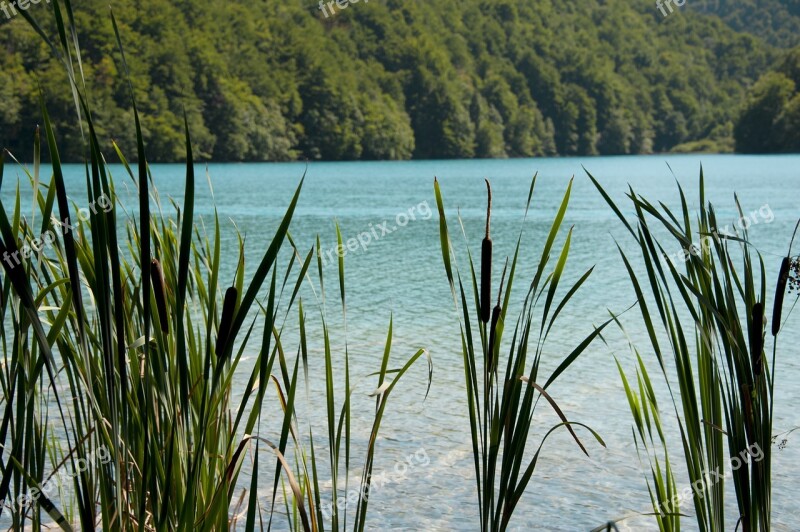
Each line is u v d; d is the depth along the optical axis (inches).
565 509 285.4
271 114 4338.1
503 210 1838.1
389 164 4606.3
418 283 809.5
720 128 6879.9
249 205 1882.4
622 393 417.1
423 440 350.6
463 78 5787.4
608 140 6446.9
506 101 5866.1
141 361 138.9
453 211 1785.2
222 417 146.6
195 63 3941.9
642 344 528.1
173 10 4035.4
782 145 5561.0
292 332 559.5
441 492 297.9
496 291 760.3
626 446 343.6
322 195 2245.3
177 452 130.5
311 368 460.8
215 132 4018.2
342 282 128.6
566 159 5802.2
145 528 138.6
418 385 430.9
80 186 2236.7
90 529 119.8
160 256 133.2
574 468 321.4
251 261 954.1
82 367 131.6
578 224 1504.7
